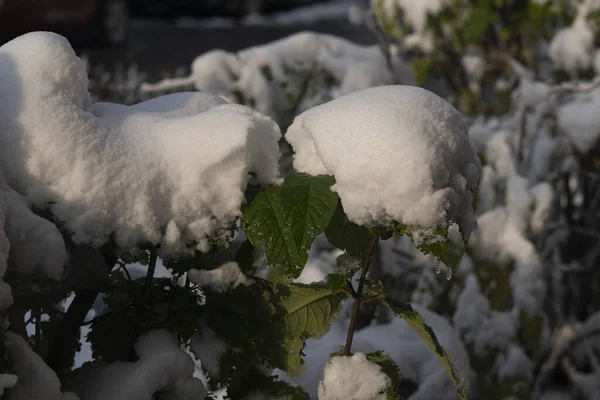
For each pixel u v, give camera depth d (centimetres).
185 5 1371
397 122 107
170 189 107
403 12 293
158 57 909
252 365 116
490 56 298
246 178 109
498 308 232
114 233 106
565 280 277
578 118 251
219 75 231
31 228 101
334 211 109
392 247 244
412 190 105
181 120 111
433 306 243
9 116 104
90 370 110
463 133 111
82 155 104
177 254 108
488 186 254
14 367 100
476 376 223
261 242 108
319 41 238
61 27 924
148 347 110
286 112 235
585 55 284
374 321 194
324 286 118
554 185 273
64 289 108
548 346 254
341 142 108
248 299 115
